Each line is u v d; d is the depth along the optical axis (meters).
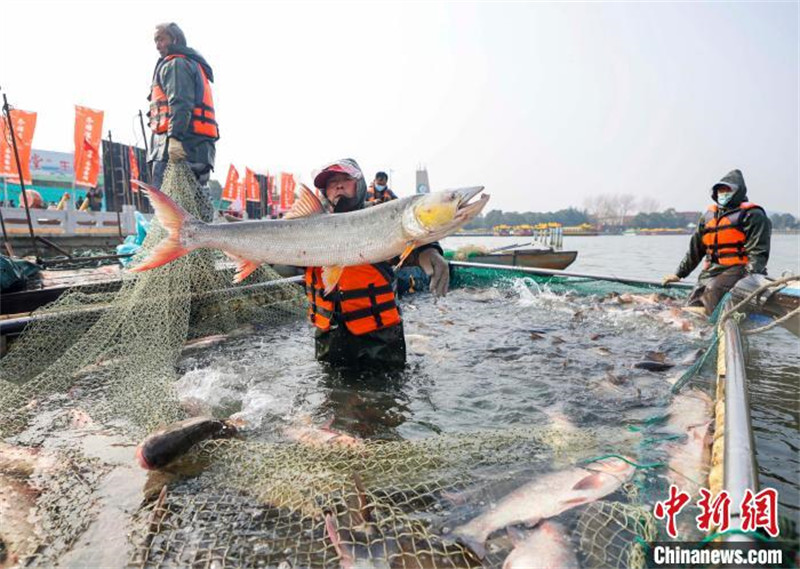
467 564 2.17
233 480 2.76
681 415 3.63
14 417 3.58
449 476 2.79
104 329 4.77
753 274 6.32
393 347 4.77
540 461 2.95
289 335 6.20
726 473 1.99
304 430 3.38
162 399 3.77
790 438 3.26
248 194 32.78
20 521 2.44
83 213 18.00
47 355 4.73
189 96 6.87
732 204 7.46
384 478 2.72
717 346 4.66
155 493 2.69
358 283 4.56
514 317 7.46
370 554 2.18
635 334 6.34
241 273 4.24
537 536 2.33
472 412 3.80
